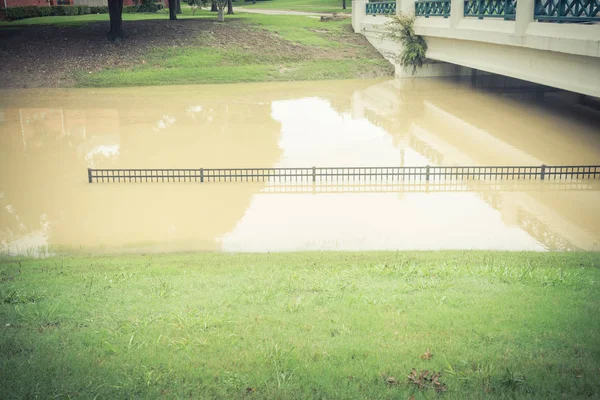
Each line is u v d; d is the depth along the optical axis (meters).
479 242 14.27
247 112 31.28
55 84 39.56
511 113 30.59
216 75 41.50
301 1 90.75
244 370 6.39
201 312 8.27
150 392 5.99
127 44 44.47
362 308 8.33
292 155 22.84
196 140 25.34
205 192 18.47
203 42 45.53
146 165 21.61
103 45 44.12
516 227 15.27
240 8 80.19
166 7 75.62
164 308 8.49
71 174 20.59
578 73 21.08
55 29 46.75
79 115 30.73
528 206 16.89
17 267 12.12
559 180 19.30
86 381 6.21
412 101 34.38
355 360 6.58
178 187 19.00
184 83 40.34
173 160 22.27
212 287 9.78
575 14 20.06
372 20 47.84
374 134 26.30
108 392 6.01
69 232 15.31
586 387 5.89
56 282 10.31
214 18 52.94
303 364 6.46
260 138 25.61
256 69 42.84
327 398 5.82
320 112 31.23
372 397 5.80
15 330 7.66
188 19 52.16
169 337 7.34
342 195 18.05
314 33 49.34
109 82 39.91
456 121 28.88
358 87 39.28
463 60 33.53
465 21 30.88
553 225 15.40
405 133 26.56
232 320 7.90
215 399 5.86
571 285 9.41
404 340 7.07
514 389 5.91
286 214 16.42
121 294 9.36
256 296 9.05
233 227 15.51
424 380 6.10
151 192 18.55
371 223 15.64
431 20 37.78
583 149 23.30
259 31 48.31
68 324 7.88
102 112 31.50
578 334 7.13
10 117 30.34
